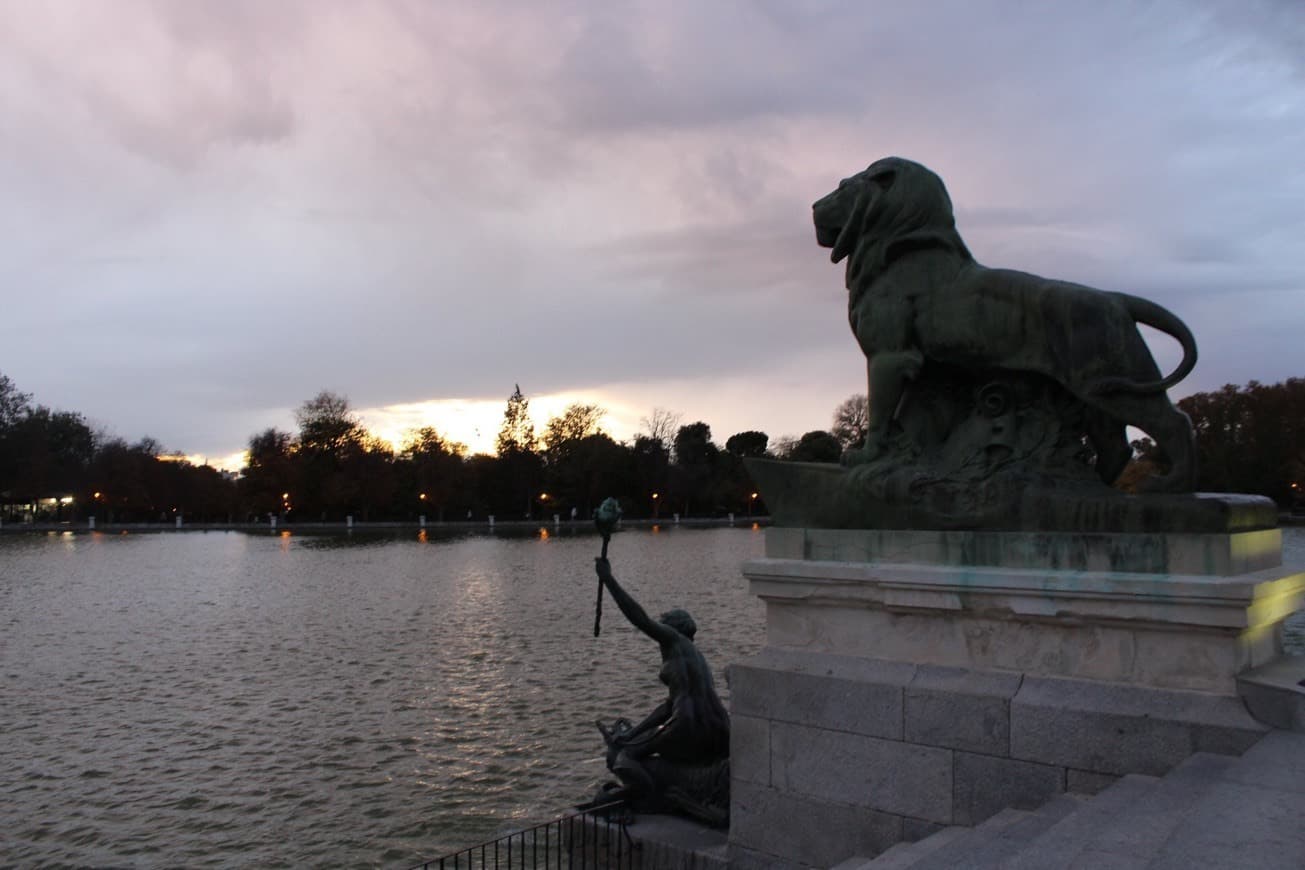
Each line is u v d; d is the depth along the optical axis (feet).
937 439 27.61
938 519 25.64
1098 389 24.14
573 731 61.62
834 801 25.71
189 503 460.96
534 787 50.52
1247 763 17.85
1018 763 22.84
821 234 29.96
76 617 120.37
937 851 19.47
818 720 26.18
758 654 27.91
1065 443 25.63
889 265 27.94
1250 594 20.45
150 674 82.07
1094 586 22.31
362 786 50.90
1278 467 210.79
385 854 41.60
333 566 205.77
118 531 382.01
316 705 69.82
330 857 41.34
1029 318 25.48
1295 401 210.18
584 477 455.22
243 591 152.76
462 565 205.77
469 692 73.67
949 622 24.99
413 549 266.98
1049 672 23.35
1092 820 17.33
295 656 90.48
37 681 79.25
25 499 422.82
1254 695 20.57
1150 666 22.09
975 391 27.12
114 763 55.26
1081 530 23.49
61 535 351.05
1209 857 13.35
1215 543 21.43
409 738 60.39
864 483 27.04
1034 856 15.65
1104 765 21.67
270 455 440.04
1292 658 23.57
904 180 27.86
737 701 27.81
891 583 25.40
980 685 23.80
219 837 43.86
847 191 28.96
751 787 27.40
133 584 165.37
